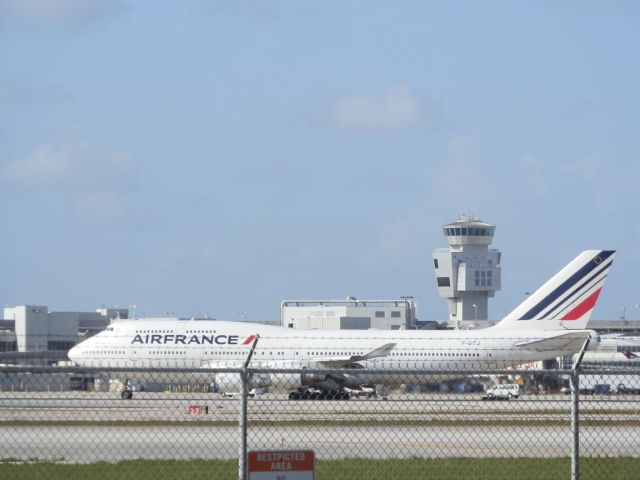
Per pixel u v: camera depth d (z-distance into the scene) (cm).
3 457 13125
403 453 14238
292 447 14675
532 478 11638
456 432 17150
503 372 10106
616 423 19100
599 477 11800
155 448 14250
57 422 16225
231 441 15175
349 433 16675
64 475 11444
